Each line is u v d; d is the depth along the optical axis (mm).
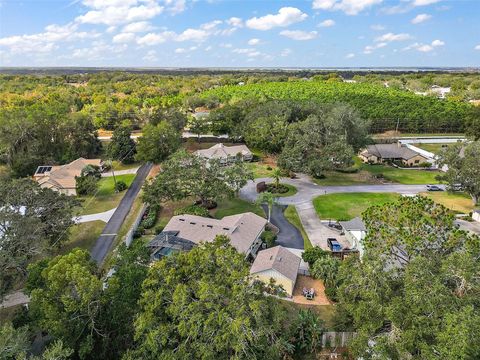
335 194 68250
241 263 25656
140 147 82375
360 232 47625
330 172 81188
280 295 29312
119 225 55312
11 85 187875
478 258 24828
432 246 27672
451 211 59625
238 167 61562
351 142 82562
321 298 37750
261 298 25078
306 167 71938
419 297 22578
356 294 27266
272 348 24062
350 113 81688
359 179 77000
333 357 29922
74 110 138750
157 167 85312
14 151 80688
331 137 75562
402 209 30516
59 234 45719
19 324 30203
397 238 28469
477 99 163125
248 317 22562
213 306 23609
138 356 24562
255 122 89812
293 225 55469
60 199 47188
